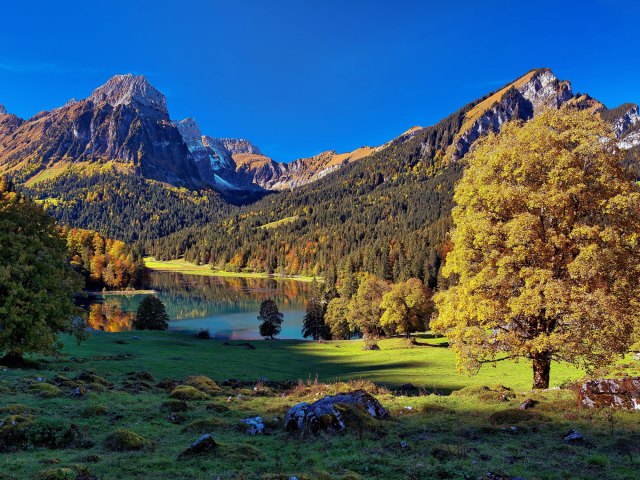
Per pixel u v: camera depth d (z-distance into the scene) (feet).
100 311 414.62
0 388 59.11
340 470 31.58
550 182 66.80
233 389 76.28
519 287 67.97
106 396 60.80
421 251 549.54
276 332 320.91
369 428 41.88
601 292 59.77
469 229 74.18
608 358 64.49
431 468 31.24
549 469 30.71
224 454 34.94
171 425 46.80
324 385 75.77
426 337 281.74
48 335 94.48
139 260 629.51
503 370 139.95
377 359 195.21
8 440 37.17
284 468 32.22
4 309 88.07
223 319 415.23
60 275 104.37
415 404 55.98
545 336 64.49
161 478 29.89
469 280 72.49
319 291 462.19
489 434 40.37
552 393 56.44
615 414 43.42
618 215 63.77
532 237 65.67
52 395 57.82
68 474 28.53
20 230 102.12
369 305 301.02
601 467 30.81
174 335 244.01
